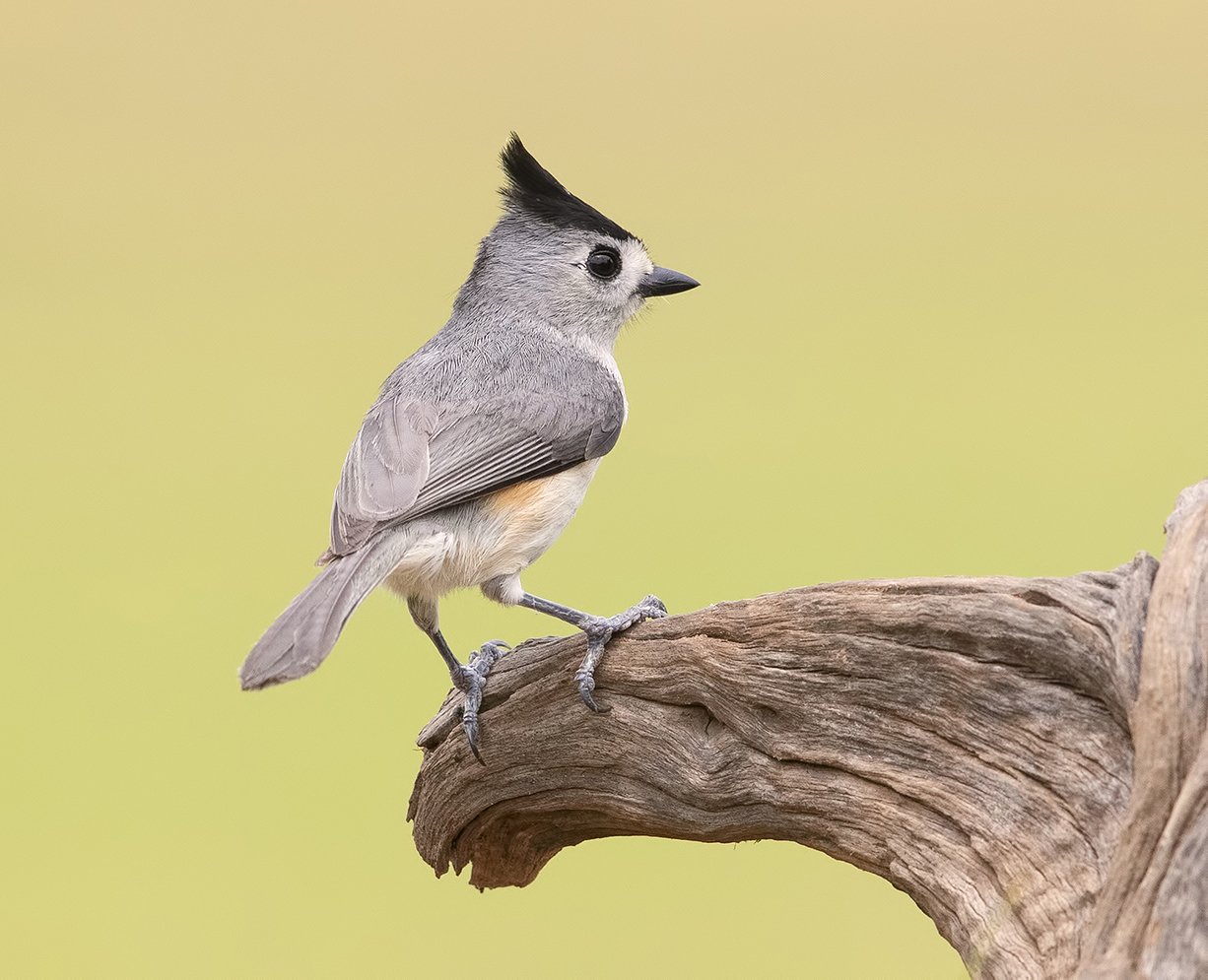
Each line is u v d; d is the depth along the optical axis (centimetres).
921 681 552
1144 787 455
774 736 605
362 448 772
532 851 802
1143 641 480
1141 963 443
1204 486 518
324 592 690
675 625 665
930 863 548
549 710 718
